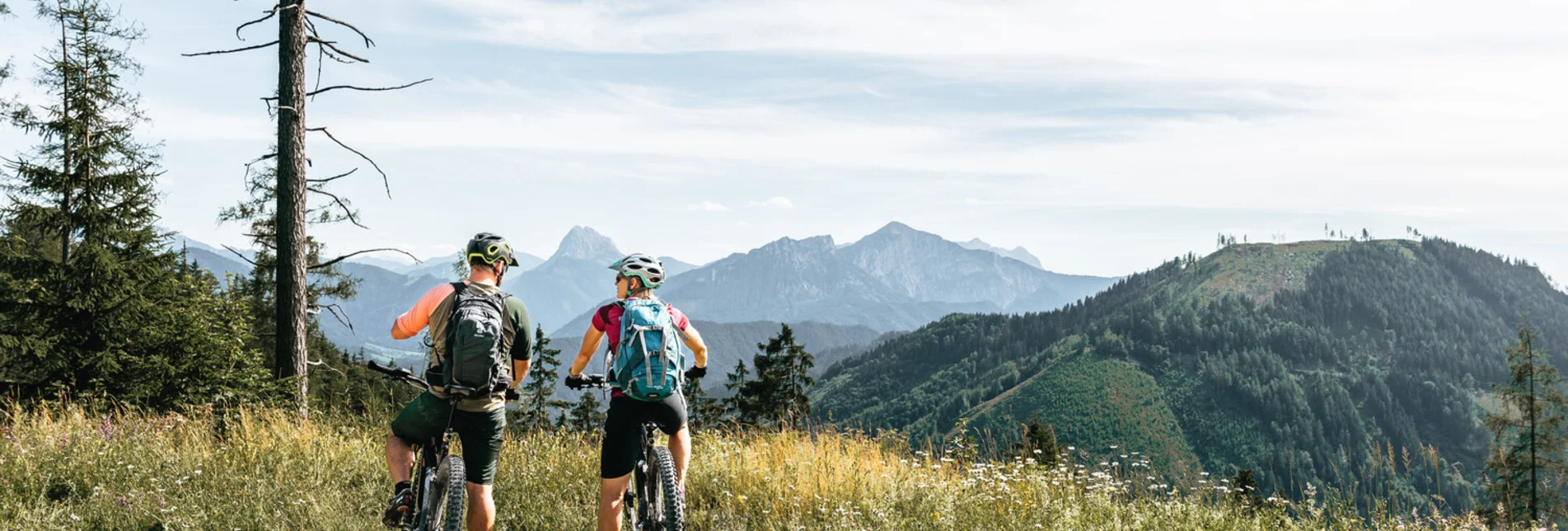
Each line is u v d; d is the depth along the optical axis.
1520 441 42.78
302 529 6.14
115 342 14.98
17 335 14.30
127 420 9.28
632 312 5.19
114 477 7.16
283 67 12.84
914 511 7.22
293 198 12.93
